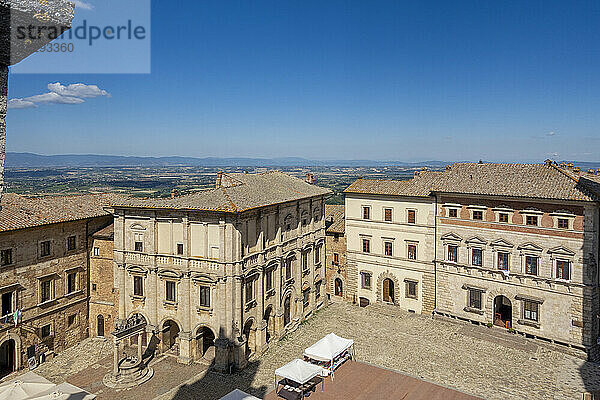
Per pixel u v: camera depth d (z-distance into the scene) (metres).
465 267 62.97
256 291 55.25
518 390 45.97
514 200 58.09
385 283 74.25
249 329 56.00
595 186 55.28
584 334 53.75
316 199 71.19
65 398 36.69
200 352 54.12
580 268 53.66
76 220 57.28
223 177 64.62
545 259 56.25
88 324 60.97
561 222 55.03
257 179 66.38
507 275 59.09
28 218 52.09
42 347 53.81
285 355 55.34
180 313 53.12
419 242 68.19
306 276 68.19
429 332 61.69
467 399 43.94
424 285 68.19
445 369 50.78
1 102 11.62
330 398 43.62
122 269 55.38
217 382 48.59
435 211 65.94
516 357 53.72
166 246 53.53
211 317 51.78
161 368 51.84
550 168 61.06
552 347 55.81
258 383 48.25
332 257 77.81
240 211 49.16
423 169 74.38
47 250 54.41
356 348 56.81
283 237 61.09
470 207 62.12
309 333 62.12
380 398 43.78
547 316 56.62
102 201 65.25
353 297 75.31
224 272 50.31
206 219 51.22
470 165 69.69
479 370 50.56
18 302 50.50
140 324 51.50
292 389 43.94
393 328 63.53
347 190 74.19
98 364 53.38
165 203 53.19
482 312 62.06
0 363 52.06
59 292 56.16
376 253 72.62
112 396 46.00
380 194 70.88
